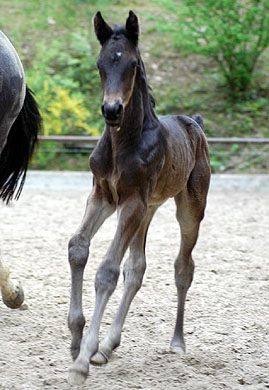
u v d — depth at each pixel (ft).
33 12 70.74
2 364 17.95
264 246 33.06
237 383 17.24
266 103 60.90
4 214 38.96
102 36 16.01
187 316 22.50
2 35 21.38
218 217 39.81
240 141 49.96
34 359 18.42
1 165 22.44
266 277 27.53
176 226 37.17
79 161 54.24
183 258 20.08
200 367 18.28
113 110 14.98
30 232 34.55
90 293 24.68
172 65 65.77
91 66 62.54
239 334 20.89
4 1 73.67
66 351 19.13
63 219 38.17
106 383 16.93
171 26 60.95
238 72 61.05
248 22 60.44
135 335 20.58
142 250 18.58
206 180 20.36
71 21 68.18
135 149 16.65
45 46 64.03
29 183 48.78
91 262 29.25
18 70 21.03
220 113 59.52
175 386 16.89
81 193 47.19
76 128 56.49
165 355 19.04
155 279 26.68
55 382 16.85
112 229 36.14
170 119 20.08
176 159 18.47
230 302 24.13
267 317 22.58
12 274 26.76
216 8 58.85
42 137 49.60
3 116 20.74
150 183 17.03
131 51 15.75
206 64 66.33
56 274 27.04
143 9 71.72
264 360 18.83
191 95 61.67
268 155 54.70
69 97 56.90
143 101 17.10
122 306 17.38
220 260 30.17
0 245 31.45
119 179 16.61
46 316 22.02
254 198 46.62
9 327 20.85
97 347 15.02
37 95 54.60
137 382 17.08
